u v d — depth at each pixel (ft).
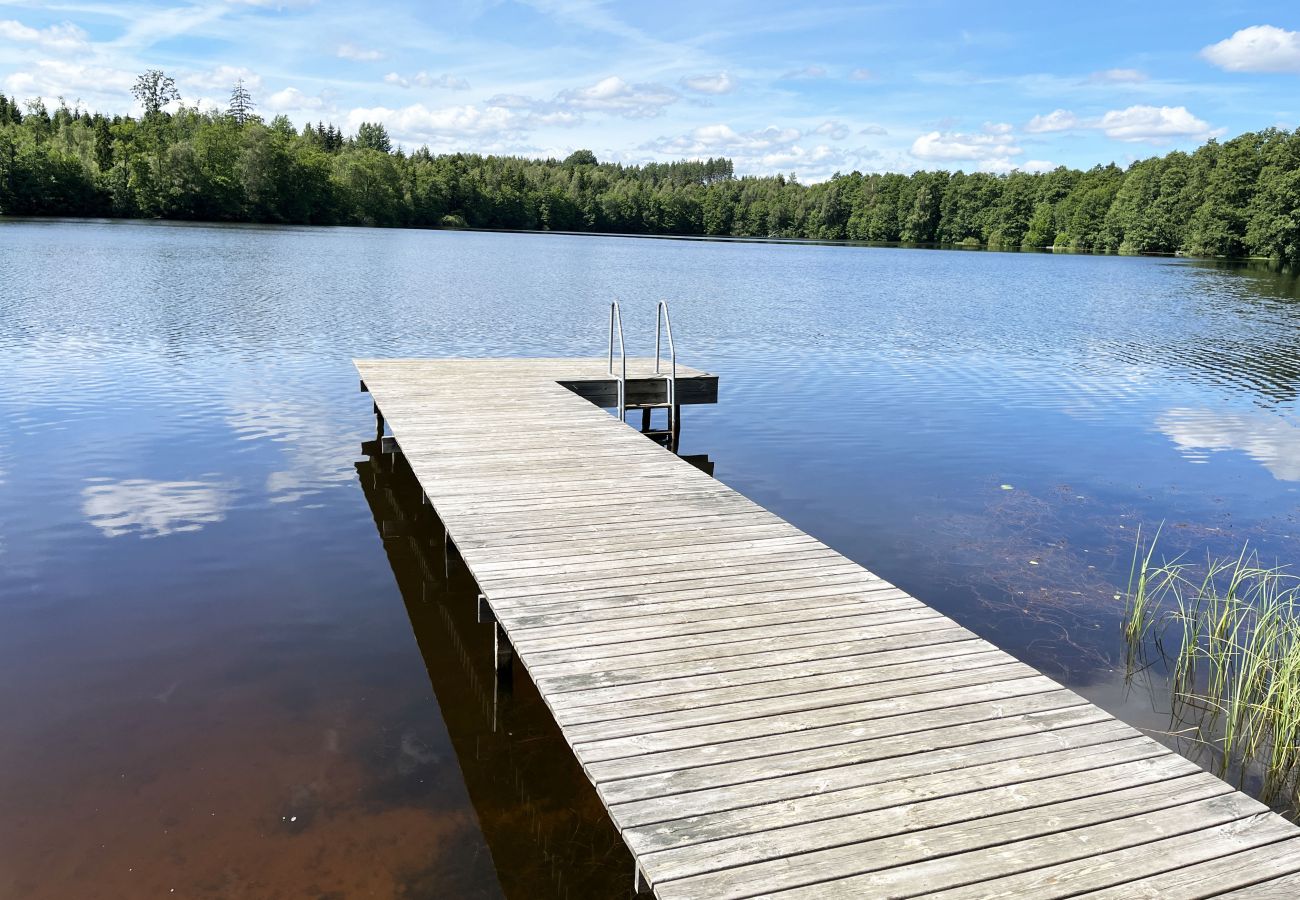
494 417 24.43
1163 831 8.10
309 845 10.05
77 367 37.17
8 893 9.09
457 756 12.03
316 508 22.00
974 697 10.39
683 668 10.89
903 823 8.11
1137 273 132.16
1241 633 16.28
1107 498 24.58
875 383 41.37
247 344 44.32
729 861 7.56
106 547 18.94
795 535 15.89
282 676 13.98
